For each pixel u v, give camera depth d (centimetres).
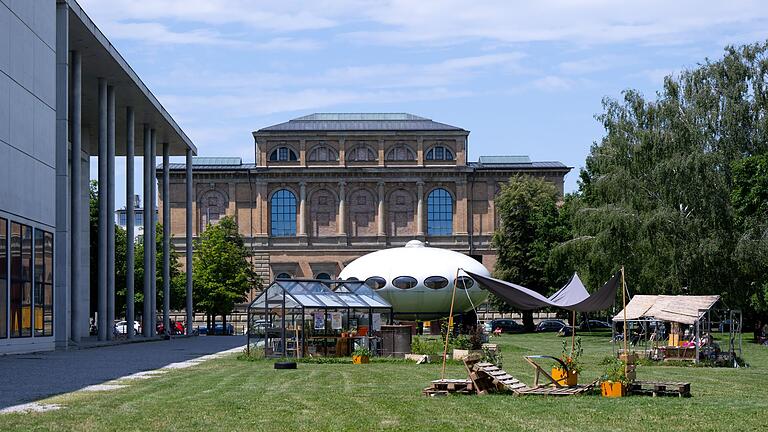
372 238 12912
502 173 12988
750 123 7144
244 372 3344
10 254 4153
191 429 1728
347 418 1911
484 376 2502
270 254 12850
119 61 5897
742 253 6444
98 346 5447
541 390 2480
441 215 12988
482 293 8419
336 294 4731
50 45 4738
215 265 10381
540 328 10356
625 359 2570
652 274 6638
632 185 6881
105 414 1917
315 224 12938
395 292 8256
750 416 2016
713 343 4450
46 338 4666
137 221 17738
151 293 7669
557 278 10138
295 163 12925
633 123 7206
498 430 1770
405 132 12975
